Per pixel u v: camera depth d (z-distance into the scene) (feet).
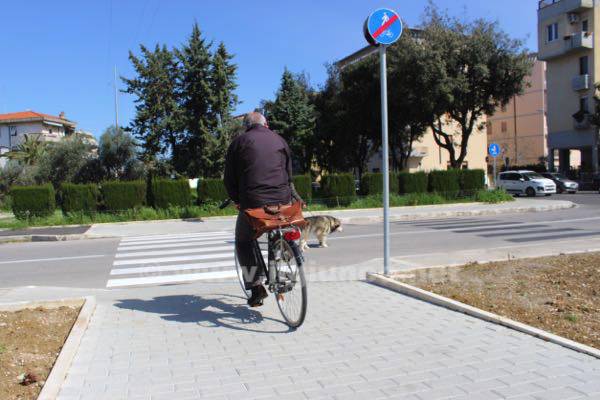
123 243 46.26
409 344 14.14
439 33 89.10
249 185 16.31
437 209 70.79
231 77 108.88
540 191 104.17
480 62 87.66
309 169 149.38
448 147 105.19
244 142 16.55
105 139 100.53
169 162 107.86
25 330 15.99
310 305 19.03
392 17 22.08
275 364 12.98
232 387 11.57
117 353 14.10
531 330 14.55
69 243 48.55
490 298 18.45
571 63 133.59
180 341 15.12
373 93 115.75
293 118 134.00
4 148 184.55
